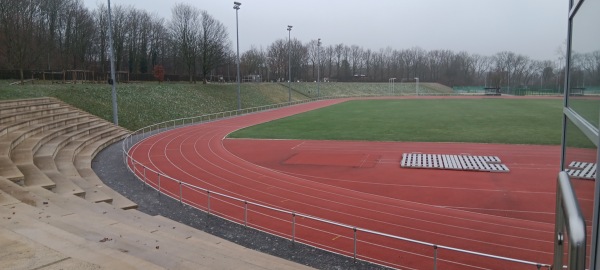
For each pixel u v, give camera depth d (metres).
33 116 25.92
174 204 15.04
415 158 23.06
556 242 2.51
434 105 63.97
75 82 46.34
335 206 14.98
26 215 8.59
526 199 15.59
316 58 150.50
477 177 18.97
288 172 20.50
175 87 53.62
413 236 12.05
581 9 3.02
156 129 37.56
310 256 10.67
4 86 35.50
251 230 12.52
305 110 58.00
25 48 43.56
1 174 13.41
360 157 24.16
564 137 4.02
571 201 2.11
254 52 126.62
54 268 5.62
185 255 8.70
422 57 155.50
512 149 25.67
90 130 28.66
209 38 72.31
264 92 74.12
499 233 12.22
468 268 10.01
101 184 16.62
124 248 8.25
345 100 82.00
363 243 11.57
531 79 150.25
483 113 48.84
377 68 153.75
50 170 16.95
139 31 80.62
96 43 71.12
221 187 17.66
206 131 35.88
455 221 13.30
